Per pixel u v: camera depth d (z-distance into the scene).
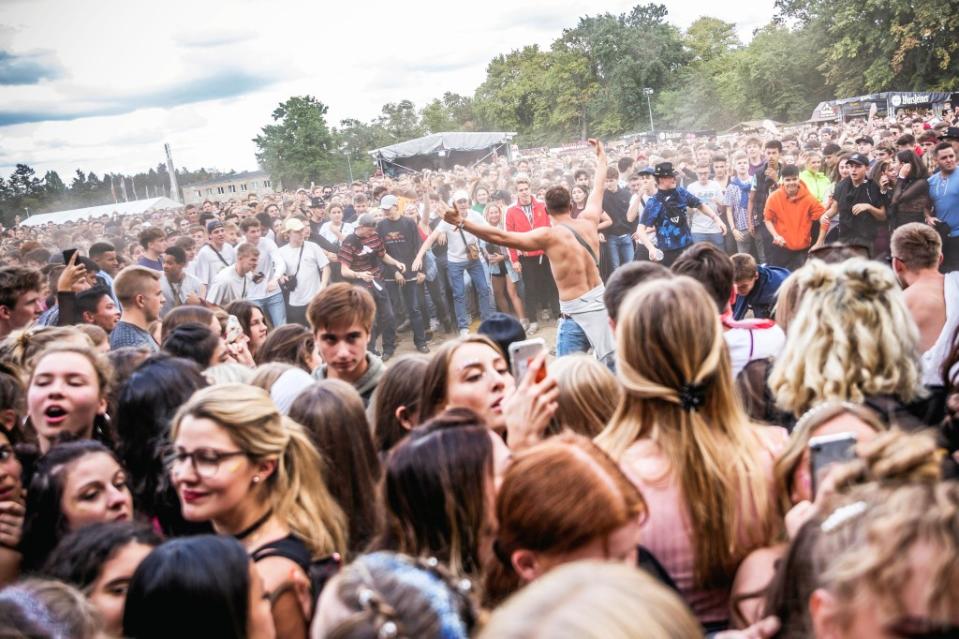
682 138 35.19
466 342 2.91
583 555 1.60
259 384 3.70
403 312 11.82
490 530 1.97
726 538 2.00
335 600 1.28
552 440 1.81
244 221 9.27
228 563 1.85
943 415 2.63
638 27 88.62
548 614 0.89
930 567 1.09
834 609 1.19
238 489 2.33
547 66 105.56
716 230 10.75
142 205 71.50
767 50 64.62
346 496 2.85
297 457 2.53
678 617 0.92
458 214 5.85
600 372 2.82
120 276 5.57
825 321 2.55
